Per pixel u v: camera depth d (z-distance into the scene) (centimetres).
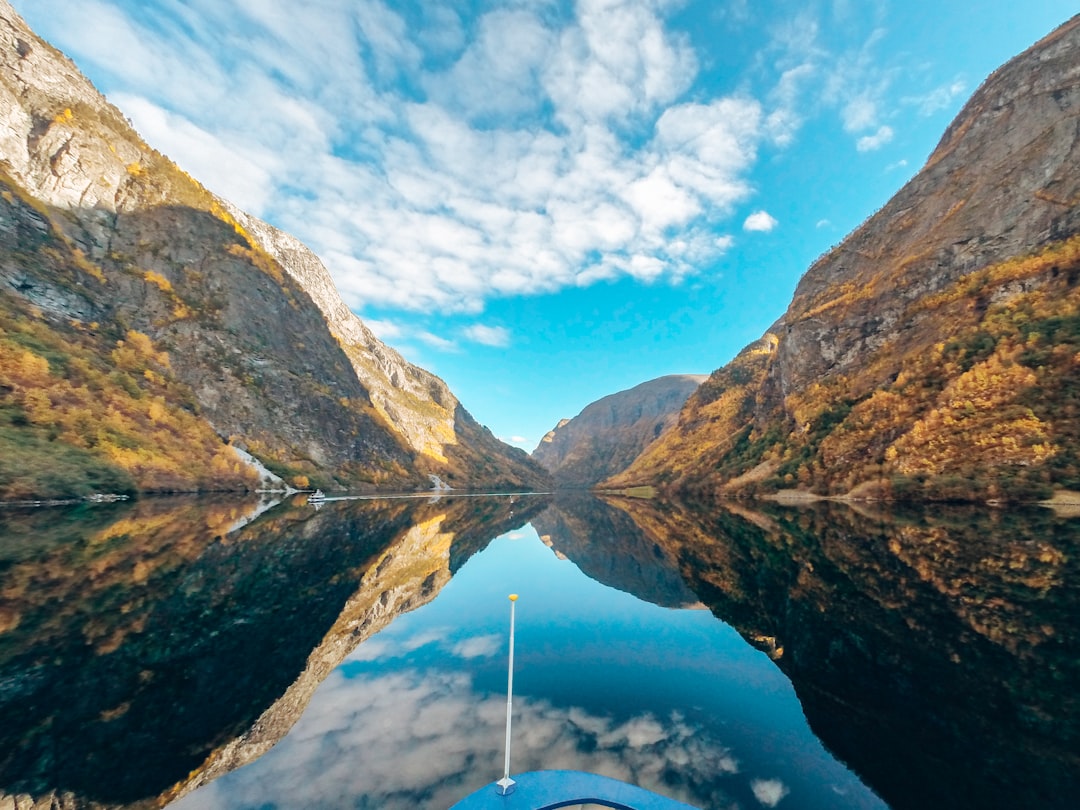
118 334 9981
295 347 15912
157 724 964
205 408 10725
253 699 1091
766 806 701
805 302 13962
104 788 753
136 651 1342
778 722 986
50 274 9231
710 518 6494
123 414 7669
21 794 729
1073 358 5431
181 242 13725
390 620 1847
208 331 12544
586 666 1352
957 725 930
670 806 659
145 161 14075
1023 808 680
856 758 834
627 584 2583
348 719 1009
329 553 3198
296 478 11162
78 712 1002
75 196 11312
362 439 16350
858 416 8688
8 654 1284
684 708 1065
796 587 2214
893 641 1412
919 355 8338
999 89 10712
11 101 10844
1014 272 7519
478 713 1040
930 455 6275
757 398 14638
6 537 3109
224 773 796
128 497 6456
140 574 2277
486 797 683
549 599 2244
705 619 1850
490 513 7912
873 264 11894
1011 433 5472
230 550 3069
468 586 2542
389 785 762
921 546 3028
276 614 1761
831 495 7919
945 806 690
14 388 6012
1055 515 4222
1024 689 1061
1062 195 7644
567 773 739
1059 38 9531
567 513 8612
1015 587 1919
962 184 10038
